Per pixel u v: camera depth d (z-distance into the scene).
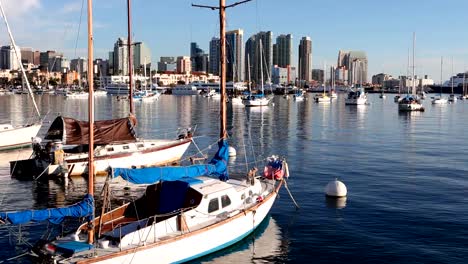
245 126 83.19
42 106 137.50
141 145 40.72
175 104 155.00
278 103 168.25
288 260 20.72
